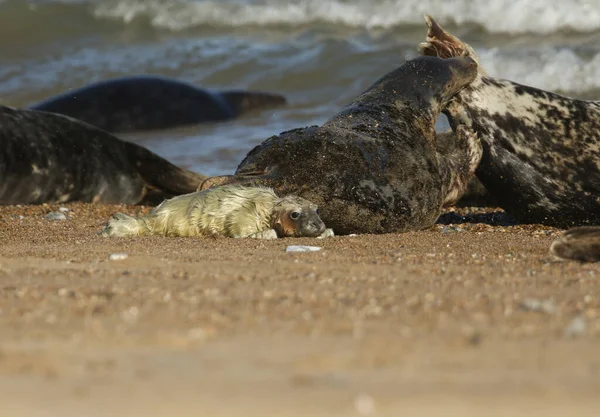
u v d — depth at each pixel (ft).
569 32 253.24
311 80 245.24
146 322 49.88
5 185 148.46
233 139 203.00
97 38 299.99
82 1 312.29
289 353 42.55
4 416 32.58
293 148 106.42
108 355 42.39
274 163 105.70
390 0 279.08
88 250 84.89
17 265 73.77
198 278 66.49
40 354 42.60
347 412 32.45
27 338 46.37
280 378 37.81
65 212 138.41
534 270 71.00
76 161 155.84
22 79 269.03
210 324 49.29
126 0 310.45
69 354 42.63
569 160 117.39
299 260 77.46
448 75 119.14
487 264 75.00
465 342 44.62
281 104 234.38
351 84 240.12
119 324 49.39
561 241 76.54
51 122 157.28
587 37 249.55
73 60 282.77
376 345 44.06
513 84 121.49
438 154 115.44
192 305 54.95
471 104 121.29
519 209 122.31
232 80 254.47
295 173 104.12
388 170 107.04
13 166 149.28
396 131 111.75
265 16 292.40
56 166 153.79
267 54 263.29
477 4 264.11
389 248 88.53
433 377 38.01
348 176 104.68
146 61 275.59
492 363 40.47
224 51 271.49
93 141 159.02
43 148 153.28
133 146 161.38
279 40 278.05
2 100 252.01
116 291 59.98
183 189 161.17
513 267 72.95
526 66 227.40
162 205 100.53
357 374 38.55
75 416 32.22
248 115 229.25
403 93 117.19
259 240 93.30
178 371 39.14
